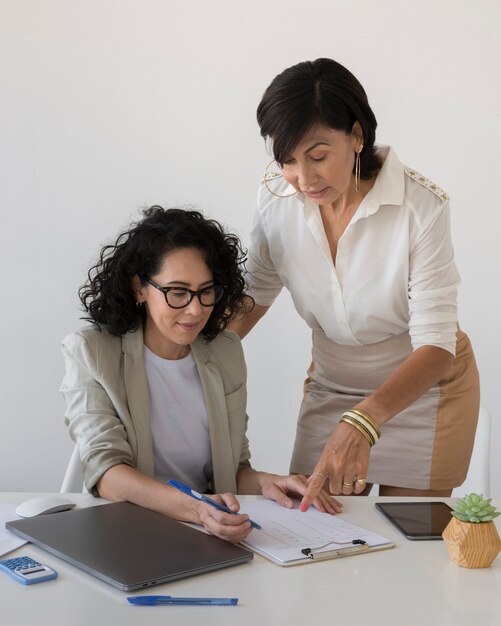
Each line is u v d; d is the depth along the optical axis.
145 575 1.17
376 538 1.38
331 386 2.07
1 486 3.09
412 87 2.98
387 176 1.79
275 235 1.94
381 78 2.99
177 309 1.63
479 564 1.27
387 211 1.81
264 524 1.43
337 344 2.02
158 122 3.00
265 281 2.08
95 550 1.26
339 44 2.97
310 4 2.96
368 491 2.19
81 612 1.08
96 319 1.72
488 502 1.29
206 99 2.99
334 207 1.84
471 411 2.02
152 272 1.64
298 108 1.56
